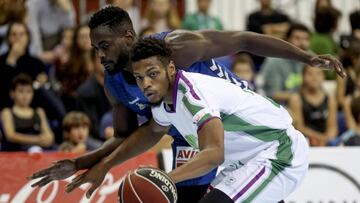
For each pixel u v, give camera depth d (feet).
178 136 24.71
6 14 43.50
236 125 21.29
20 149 37.47
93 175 23.82
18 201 30.50
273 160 21.53
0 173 30.71
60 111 40.09
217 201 20.95
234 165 22.06
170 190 19.47
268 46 24.06
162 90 20.38
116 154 23.85
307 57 24.25
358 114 38.52
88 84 39.63
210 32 23.47
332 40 47.83
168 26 48.42
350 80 43.78
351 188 31.48
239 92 21.50
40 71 41.63
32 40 45.34
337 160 31.63
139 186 19.51
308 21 52.37
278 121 21.86
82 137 35.96
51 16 46.62
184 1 52.95
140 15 52.34
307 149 22.50
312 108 40.16
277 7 52.80
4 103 39.78
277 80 44.01
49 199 30.50
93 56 40.47
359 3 53.36
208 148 19.61
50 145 38.29
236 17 52.47
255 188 21.15
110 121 38.29
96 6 51.37
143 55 20.18
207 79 21.11
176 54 22.71
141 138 23.77
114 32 22.49
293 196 31.27
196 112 20.06
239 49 23.91
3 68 40.11
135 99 23.71
